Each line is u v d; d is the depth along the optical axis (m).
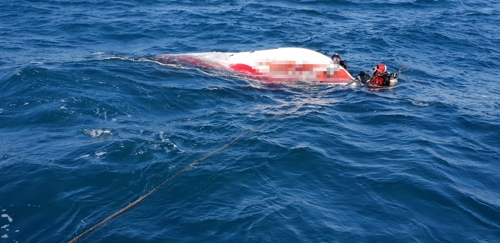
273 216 6.68
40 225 6.40
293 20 19.12
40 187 7.11
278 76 12.38
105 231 6.31
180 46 15.27
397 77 13.16
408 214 6.98
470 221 6.91
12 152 8.00
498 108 11.47
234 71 12.52
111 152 8.06
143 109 9.97
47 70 11.39
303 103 11.01
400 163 8.36
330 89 12.07
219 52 13.55
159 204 6.89
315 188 7.49
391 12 21.31
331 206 7.05
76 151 8.07
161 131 8.96
